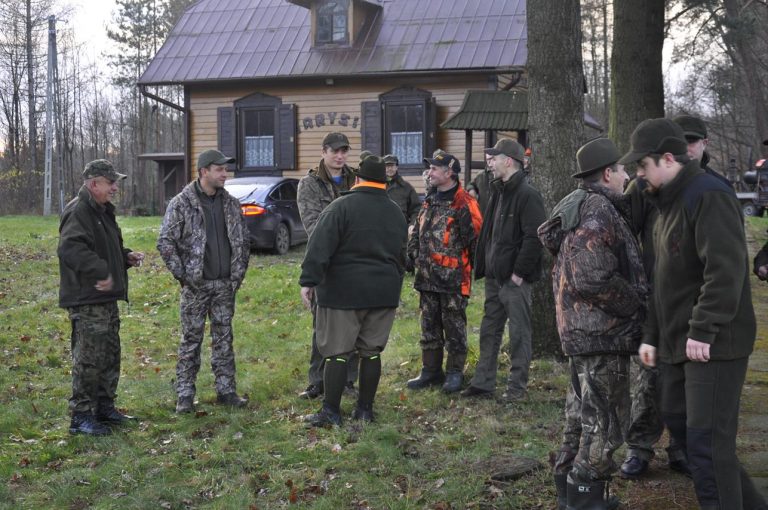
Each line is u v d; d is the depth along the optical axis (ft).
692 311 11.72
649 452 15.85
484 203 33.45
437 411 20.53
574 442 13.85
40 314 33.73
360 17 68.13
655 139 12.03
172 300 36.55
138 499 15.51
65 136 154.40
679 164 12.03
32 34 144.36
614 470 13.10
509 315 20.79
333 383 19.25
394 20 68.28
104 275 18.39
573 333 12.89
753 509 12.28
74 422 19.13
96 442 18.60
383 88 66.08
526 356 20.89
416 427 19.27
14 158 144.46
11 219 80.12
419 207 32.45
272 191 49.24
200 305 20.99
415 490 15.60
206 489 16.05
